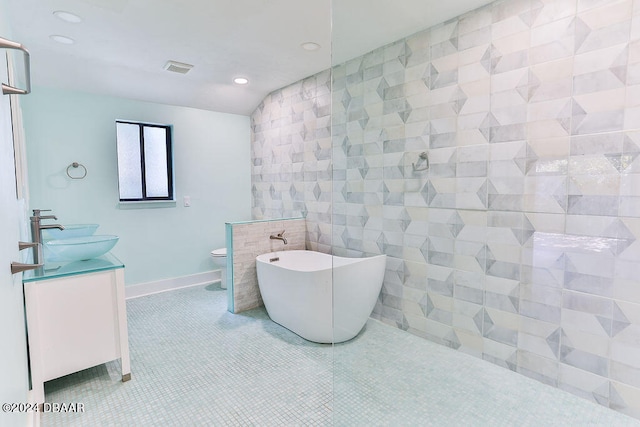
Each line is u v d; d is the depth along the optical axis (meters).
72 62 2.86
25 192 2.37
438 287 2.48
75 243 2.00
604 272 1.75
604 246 1.75
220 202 4.21
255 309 3.27
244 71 3.28
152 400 1.88
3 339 0.85
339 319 2.55
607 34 1.68
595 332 1.79
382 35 2.54
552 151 1.90
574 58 1.79
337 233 3.22
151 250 3.71
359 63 2.87
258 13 2.23
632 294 1.67
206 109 4.02
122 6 2.10
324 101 3.32
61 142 3.10
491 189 2.16
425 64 2.45
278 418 1.74
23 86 2.86
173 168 3.83
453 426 1.68
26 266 1.07
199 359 2.33
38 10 2.12
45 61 2.78
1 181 0.90
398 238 2.72
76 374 2.14
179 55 2.87
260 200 4.33
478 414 1.76
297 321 2.67
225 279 3.86
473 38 2.19
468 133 2.25
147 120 3.61
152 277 3.74
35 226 2.15
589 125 1.76
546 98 1.90
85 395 1.92
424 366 2.22
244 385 2.02
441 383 2.03
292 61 3.07
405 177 2.64
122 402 1.86
